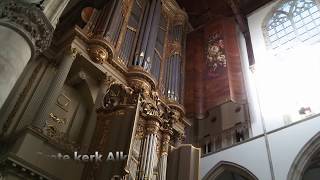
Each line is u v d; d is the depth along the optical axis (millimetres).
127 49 15094
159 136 10273
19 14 6457
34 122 9930
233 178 16203
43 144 9195
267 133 14789
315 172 15633
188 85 19406
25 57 6289
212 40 21703
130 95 10578
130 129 8875
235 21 22234
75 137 11711
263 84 17109
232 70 18531
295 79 16188
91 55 12773
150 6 19266
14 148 8781
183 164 10188
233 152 15125
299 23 18922
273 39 19297
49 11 7508
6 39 6012
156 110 10859
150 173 8695
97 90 12930
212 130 16797
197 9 24750
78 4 15375
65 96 12422
